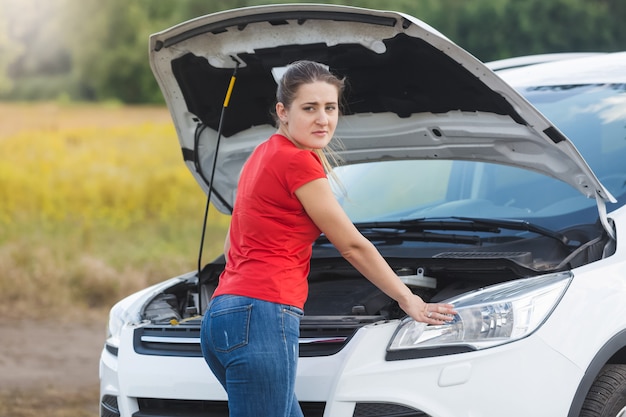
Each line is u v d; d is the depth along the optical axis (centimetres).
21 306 1385
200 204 2278
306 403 444
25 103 5575
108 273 1461
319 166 405
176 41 516
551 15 3209
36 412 839
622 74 626
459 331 437
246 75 534
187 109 570
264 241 404
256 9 482
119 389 482
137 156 3050
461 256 495
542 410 432
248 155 590
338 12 470
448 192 632
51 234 1847
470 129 517
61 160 2889
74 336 1216
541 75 658
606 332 453
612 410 455
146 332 492
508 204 589
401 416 425
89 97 5925
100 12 5531
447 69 478
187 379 465
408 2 3109
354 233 407
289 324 403
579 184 498
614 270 475
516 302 443
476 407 426
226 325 402
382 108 538
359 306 484
